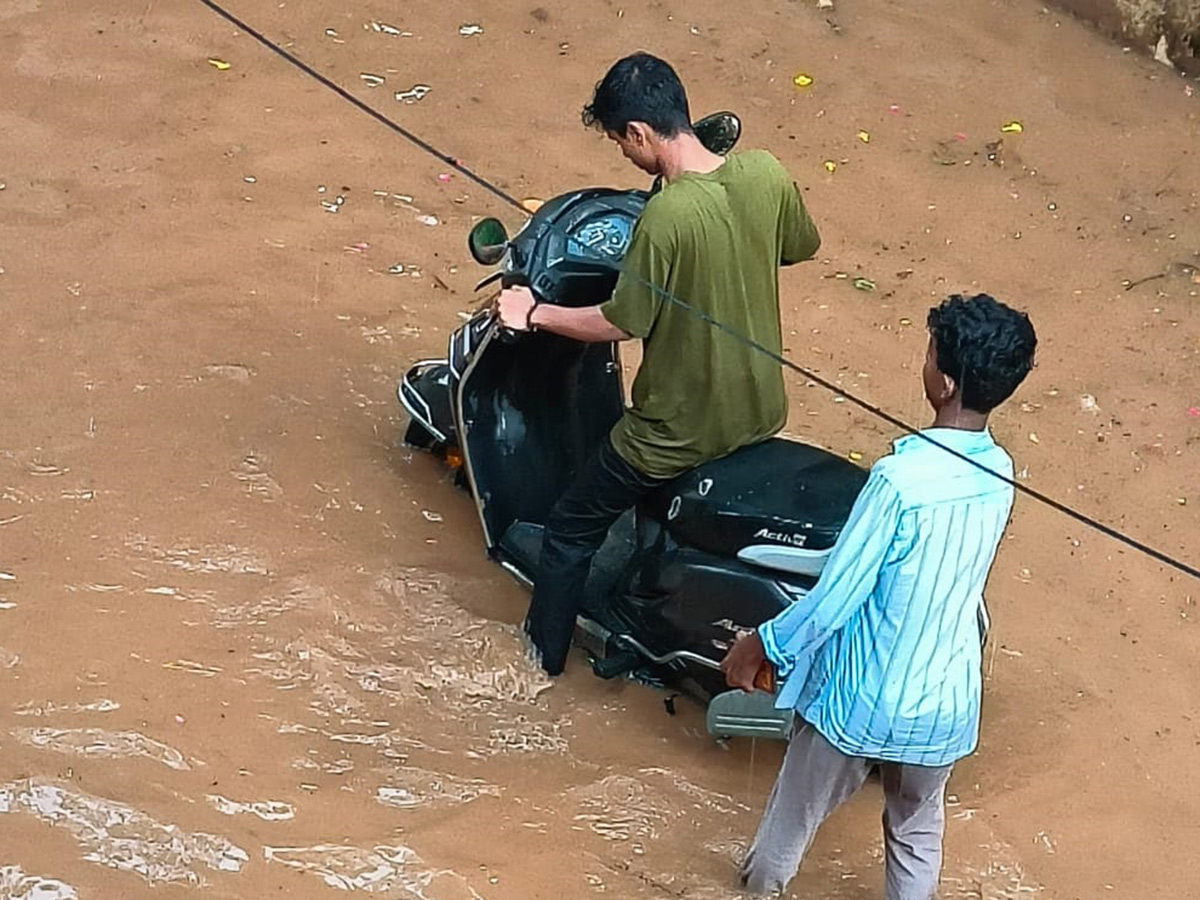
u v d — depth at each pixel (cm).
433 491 519
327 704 435
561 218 439
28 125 682
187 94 718
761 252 408
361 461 525
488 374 475
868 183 711
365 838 396
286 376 557
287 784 409
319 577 475
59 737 412
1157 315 643
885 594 342
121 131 686
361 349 575
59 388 536
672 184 398
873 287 644
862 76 789
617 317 399
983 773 440
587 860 399
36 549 472
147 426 525
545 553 442
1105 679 475
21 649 437
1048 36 836
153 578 467
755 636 364
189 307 584
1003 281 656
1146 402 594
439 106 731
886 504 334
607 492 426
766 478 414
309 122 707
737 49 800
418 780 416
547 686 452
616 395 504
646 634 441
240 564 476
